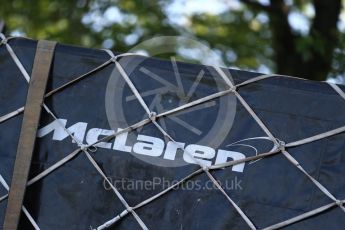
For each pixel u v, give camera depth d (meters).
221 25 17.47
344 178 6.98
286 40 15.26
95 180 7.21
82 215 7.16
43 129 7.35
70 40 16.75
